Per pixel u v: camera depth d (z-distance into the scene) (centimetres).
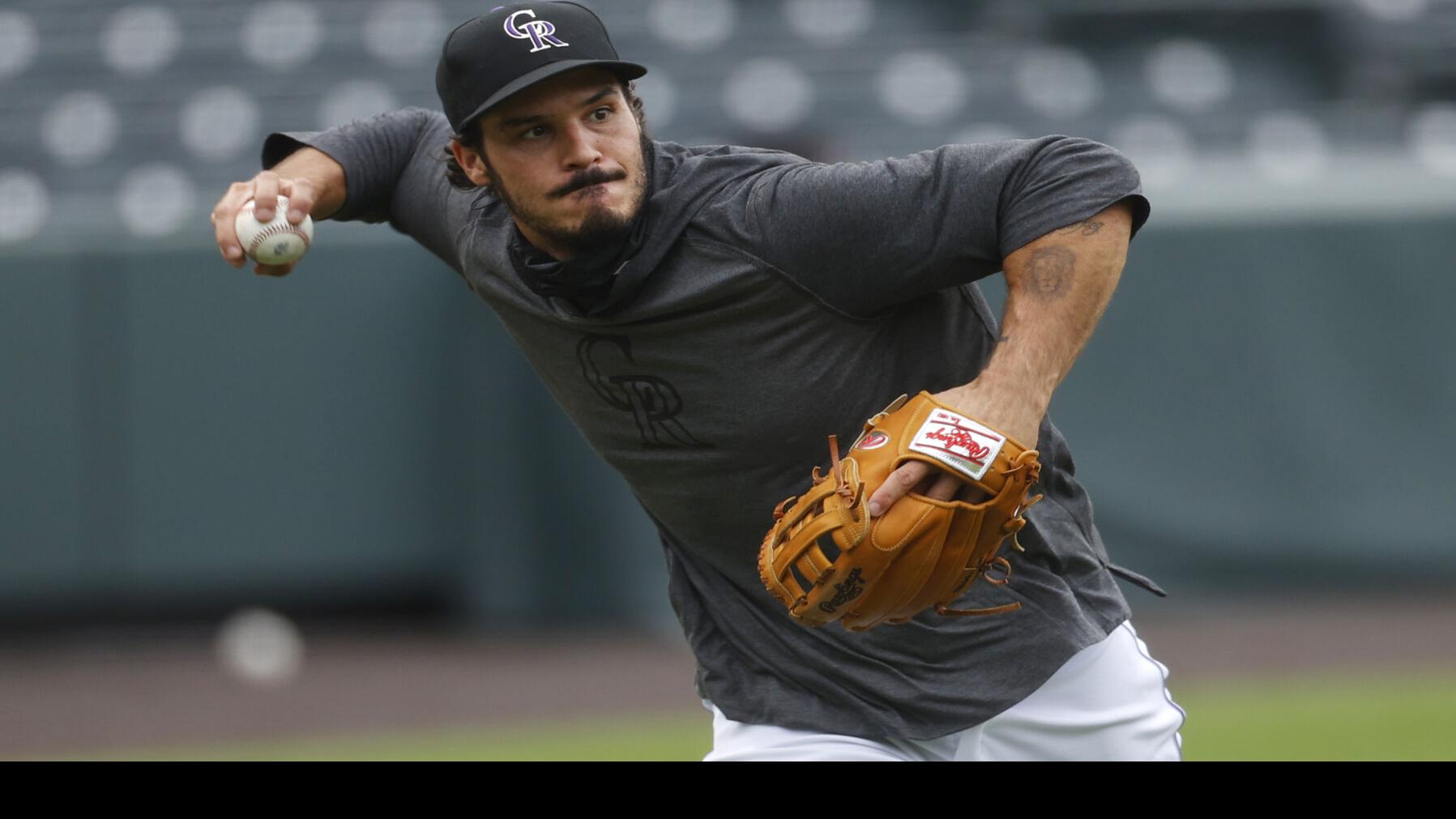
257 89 4597
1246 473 3603
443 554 3544
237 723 2738
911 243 988
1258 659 3081
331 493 3497
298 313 3484
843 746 1151
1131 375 3581
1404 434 3628
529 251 1078
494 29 1001
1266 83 4959
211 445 3459
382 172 1275
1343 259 3619
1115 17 5012
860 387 1064
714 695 1204
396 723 2714
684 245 1028
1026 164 977
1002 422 969
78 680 3189
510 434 3528
